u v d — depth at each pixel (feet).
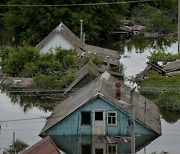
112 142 161.89
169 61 288.10
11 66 255.29
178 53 296.92
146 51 356.18
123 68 287.48
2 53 276.82
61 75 241.96
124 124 166.09
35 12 376.68
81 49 296.10
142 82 233.96
